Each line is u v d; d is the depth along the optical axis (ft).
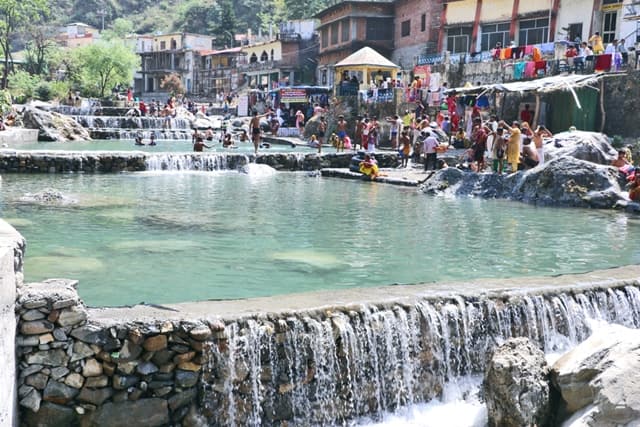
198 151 88.63
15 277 18.47
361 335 22.63
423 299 24.06
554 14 114.32
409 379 23.40
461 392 24.13
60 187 60.03
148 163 77.36
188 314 20.85
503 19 123.65
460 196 60.49
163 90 258.57
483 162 68.69
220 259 33.94
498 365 21.15
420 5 150.82
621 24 102.99
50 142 115.44
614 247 38.40
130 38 315.99
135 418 19.72
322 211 50.01
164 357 19.99
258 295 28.12
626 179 57.06
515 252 36.86
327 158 85.30
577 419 19.54
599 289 27.25
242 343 20.90
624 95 78.54
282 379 21.48
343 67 123.24
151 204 51.21
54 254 33.81
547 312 25.80
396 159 84.79
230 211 48.83
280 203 53.72
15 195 53.57
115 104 188.24
